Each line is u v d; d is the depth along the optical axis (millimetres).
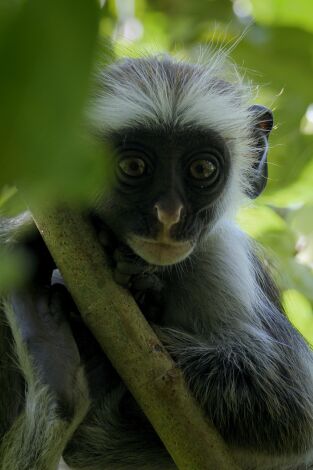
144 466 5715
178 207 4699
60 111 877
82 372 4703
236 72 6613
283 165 7977
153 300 5578
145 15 7676
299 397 5785
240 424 5336
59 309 4867
